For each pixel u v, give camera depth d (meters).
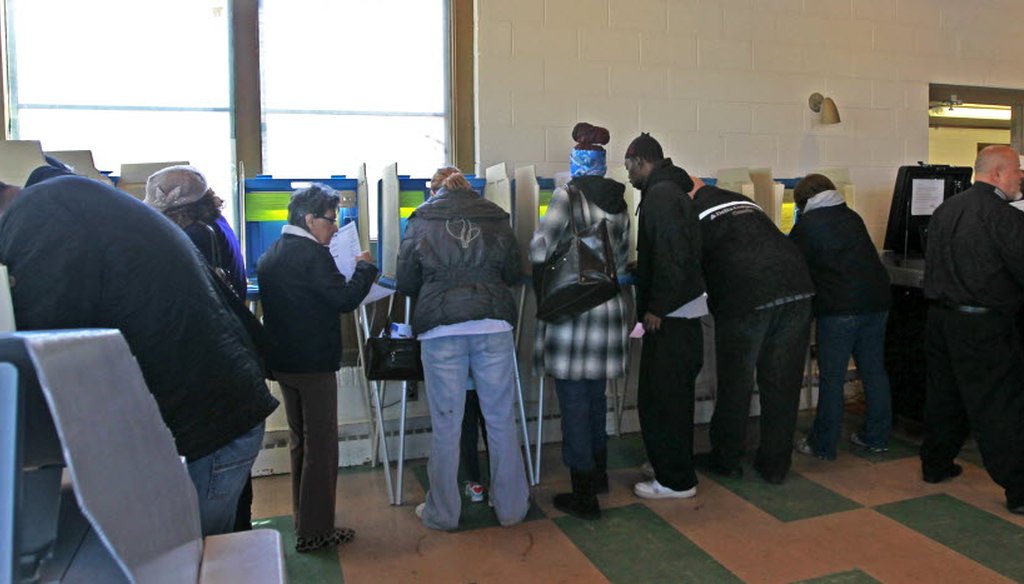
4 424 0.54
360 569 2.37
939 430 2.98
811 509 2.79
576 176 2.80
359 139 3.59
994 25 4.64
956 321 2.73
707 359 4.05
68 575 0.68
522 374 3.67
